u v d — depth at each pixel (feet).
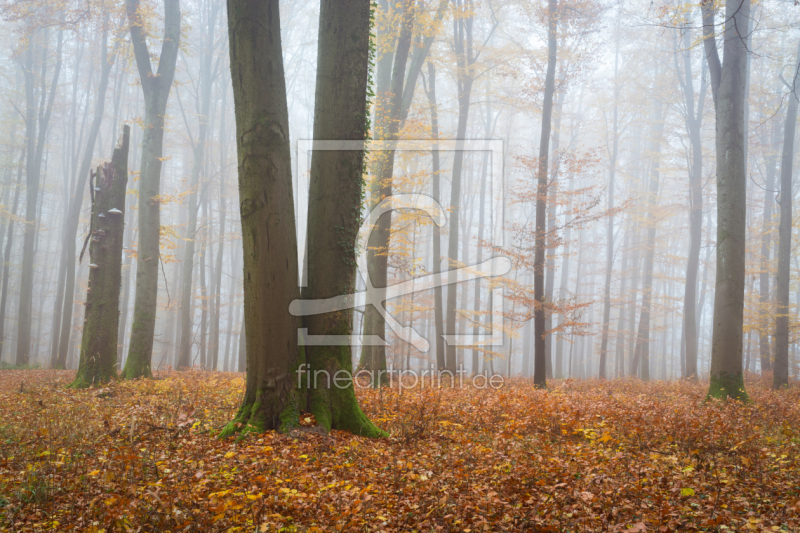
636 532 12.44
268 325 22.76
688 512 13.96
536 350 52.24
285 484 15.30
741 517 13.78
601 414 29.48
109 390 36.78
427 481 16.14
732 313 40.78
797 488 16.42
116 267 45.11
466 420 27.84
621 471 17.79
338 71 25.34
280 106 23.03
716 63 43.98
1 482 15.30
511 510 13.99
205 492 14.61
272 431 21.79
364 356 49.98
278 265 22.85
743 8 42.83
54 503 13.84
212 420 25.41
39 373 61.36
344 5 25.50
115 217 45.11
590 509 13.98
